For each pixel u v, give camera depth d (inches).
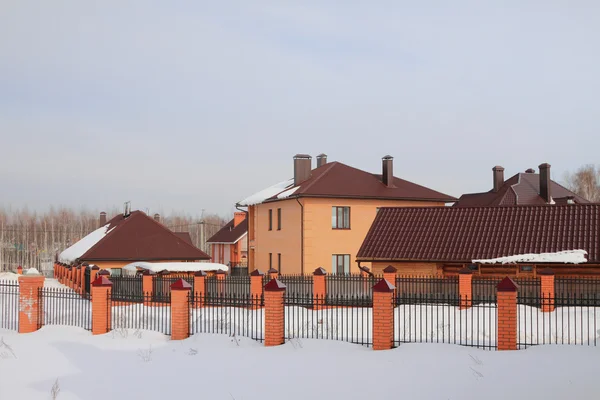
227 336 548.7
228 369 435.8
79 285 1170.6
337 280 796.0
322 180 1312.7
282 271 1350.9
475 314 665.0
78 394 390.0
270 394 374.3
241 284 845.8
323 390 376.5
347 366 425.1
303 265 1255.5
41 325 653.3
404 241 939.3
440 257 882.8
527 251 843.4
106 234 1487.5
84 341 560.7
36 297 652.1
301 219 1269.7
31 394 393.1
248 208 1565.0
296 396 368.2
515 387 358.3
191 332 590.6
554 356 420.8
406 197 1328.7
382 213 1026.7
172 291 570.3
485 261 839.7
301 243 1267.2
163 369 444.5
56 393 392.2
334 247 1280.8
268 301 514.3
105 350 519.2
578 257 791.1
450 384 371.9
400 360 431.5
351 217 1301.7
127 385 406.6
